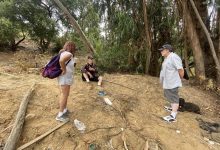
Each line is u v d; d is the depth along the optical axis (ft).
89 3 17.63
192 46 17.58
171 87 10.92
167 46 10.98
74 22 15.34
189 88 16.29
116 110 10.62
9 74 12.98
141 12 16.74
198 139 10.30
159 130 10.17
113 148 8.75
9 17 23.63
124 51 16.99
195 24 17.97
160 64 17.26
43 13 24.99
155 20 17.08
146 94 13.17
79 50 19.12
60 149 8.29
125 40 16.87
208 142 10.34
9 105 9.52
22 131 8.59
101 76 13.78
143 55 16.98
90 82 12.80
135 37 16.89
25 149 8.11
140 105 11.89
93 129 9.17
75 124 9.14
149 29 16.87
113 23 16.93
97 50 16.74
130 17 16.49
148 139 9.51
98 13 17.29
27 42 28.76
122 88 13.15
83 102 10.46
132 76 15.44
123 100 11.78
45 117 9.25
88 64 12.96
